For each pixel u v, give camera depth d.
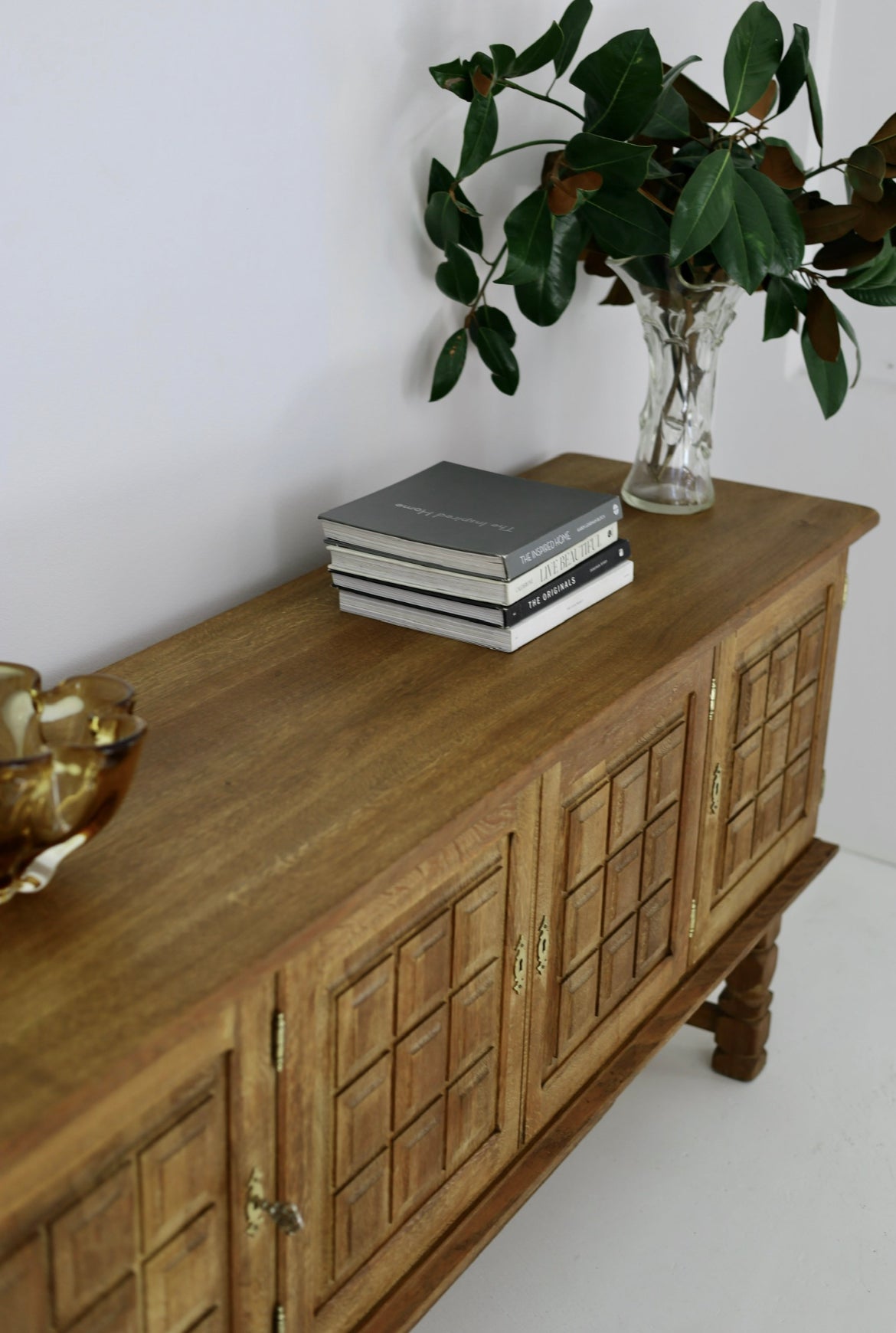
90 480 1.31
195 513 1.44
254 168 1.38
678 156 1.61
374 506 1.47
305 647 1.38
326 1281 1.11
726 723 1.57
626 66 1.47
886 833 2.56
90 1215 0.85
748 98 1.51
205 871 0.99
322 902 0.96
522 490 1.53
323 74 1.43
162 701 1.25
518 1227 1.78
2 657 1.28
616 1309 1.66
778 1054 2.12
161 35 1.25
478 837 1.15
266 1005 0.95
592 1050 1.47
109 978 0.87
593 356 2.05
